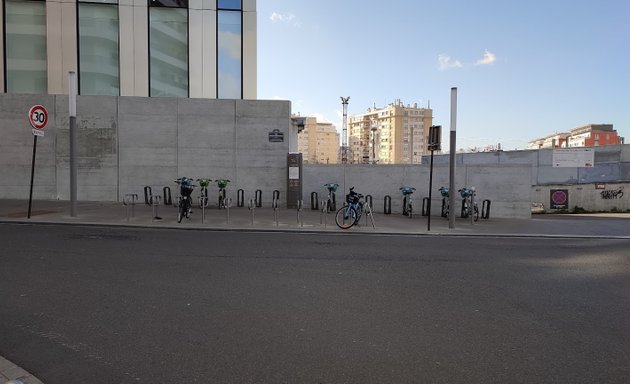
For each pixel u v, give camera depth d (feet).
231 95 65.51
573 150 85.10
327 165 60.54
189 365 12.70
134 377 11.96
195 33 64.44
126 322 16.02
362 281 22.70
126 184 59.82
